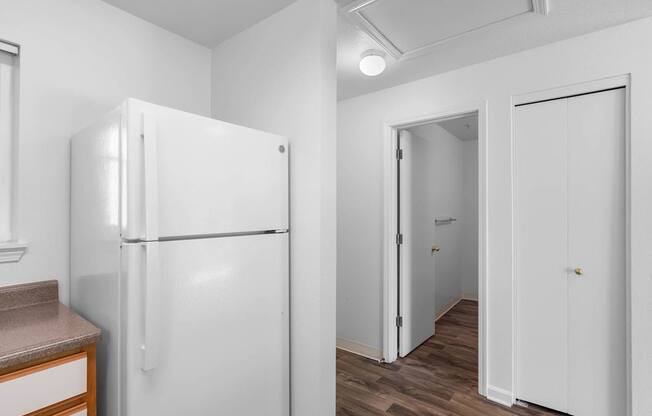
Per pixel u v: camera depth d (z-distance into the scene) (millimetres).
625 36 1792
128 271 1034
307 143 1537
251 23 1794
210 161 1238
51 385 989
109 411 1126
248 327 1358
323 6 1519
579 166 1957
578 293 1952
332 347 1557
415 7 1644
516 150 2154
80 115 1542
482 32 1876
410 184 3006
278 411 1478
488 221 2227
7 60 1416
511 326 2133
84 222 1361
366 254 2902
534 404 2107
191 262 1174
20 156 1380
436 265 4031
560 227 2010
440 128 4102
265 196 1438
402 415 2023
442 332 3508
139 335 1043
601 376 1882
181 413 1136
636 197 1744
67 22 1505
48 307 1358
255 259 1394
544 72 2035
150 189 1040
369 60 2068
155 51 1816
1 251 1307
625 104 1812
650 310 1704
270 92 1707
